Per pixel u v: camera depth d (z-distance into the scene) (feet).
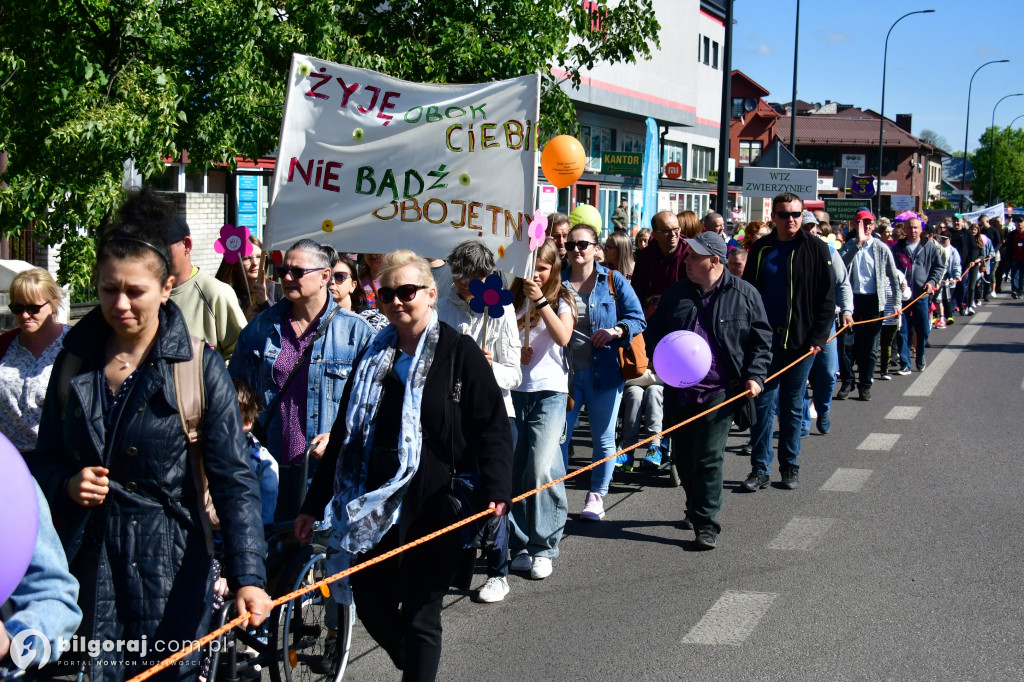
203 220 52.37
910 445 30.96
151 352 9.76
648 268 30.04
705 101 141.38
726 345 21.02
